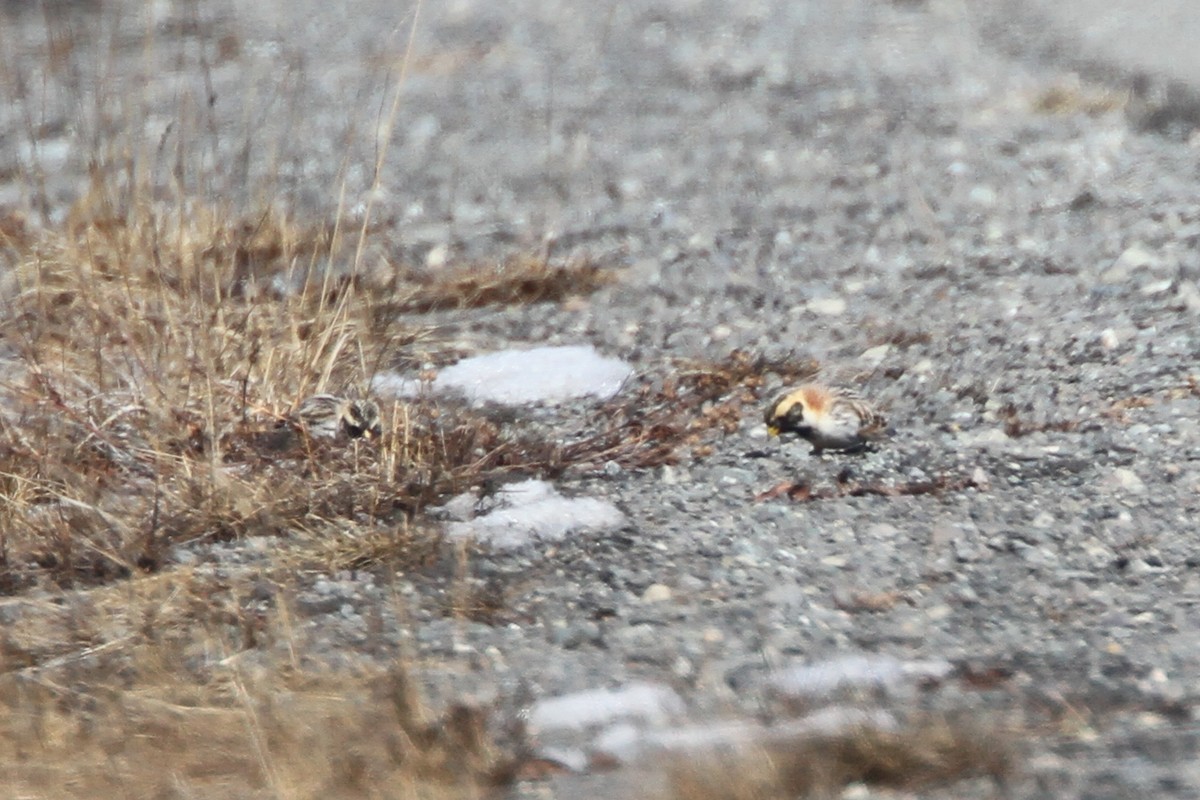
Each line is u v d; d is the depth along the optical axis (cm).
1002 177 2594
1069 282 2009
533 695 1092
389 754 995
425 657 1157
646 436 1591
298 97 2694
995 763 952
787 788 935
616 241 2388
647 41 4266
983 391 1656
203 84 3406
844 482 1459
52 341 1570
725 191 2662
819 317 1977
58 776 983
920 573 1274
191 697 1087
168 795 954
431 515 1405
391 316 1873
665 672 1123
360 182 2775
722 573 1286
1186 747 973
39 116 2867
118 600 1244
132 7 3947
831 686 1083
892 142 2923
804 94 3450
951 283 2062
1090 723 1018
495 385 1761
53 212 2248
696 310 2045
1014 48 3772
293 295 1700
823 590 1252
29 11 3738
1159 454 1473
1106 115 2991
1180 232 2178
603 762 1002
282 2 4978
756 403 1688
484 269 2181
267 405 1524
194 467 1407
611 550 1334
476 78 3828
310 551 1319
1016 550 1302
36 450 1434
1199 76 3189
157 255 1556
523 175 2842
